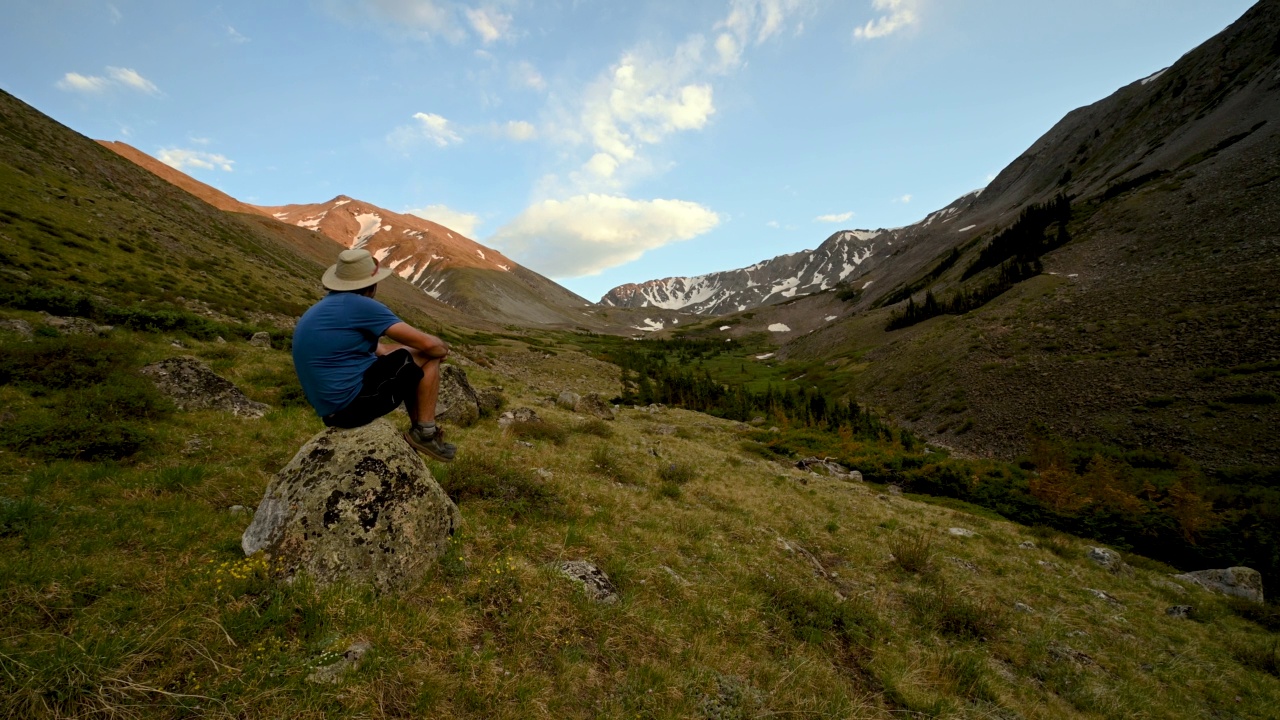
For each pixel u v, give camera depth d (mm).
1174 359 64188
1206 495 40344
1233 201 97000
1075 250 131375
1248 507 38156
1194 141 152250
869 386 108188
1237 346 60469
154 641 3459
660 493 12828
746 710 4883
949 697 6344
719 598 7180
